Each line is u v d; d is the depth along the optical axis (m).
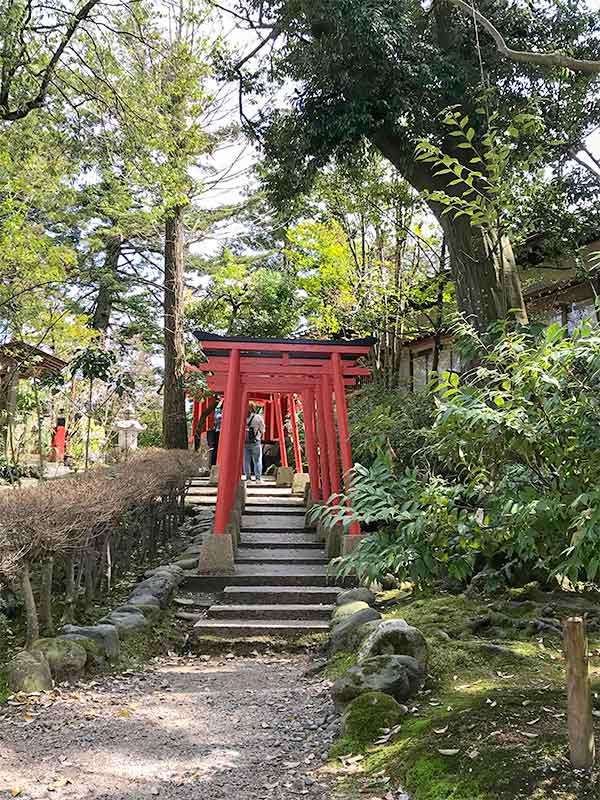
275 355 9.51
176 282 17.81
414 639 4.93
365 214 13.59
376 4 8.43
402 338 14.07
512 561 6.58
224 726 4.63
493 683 4.74
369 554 3.78
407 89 8.46
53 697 5.07
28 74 11.05
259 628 7.07
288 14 9.48
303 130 9.31
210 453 17.25
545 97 8.62
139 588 7.79
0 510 5.21
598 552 2.99
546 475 3.35
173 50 13.02
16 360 14.35
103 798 3.52
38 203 12.79
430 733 3.78
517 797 2.96
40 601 6.36
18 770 3.83
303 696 5.33
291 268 21.25
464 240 8.66
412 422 8.73
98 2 10.55
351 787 3.52
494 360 3.64
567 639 3.18
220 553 8.66
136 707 5.02
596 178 9.63
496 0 9.17
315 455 12.27
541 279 11.20
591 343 3.00
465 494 3.73
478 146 8.60
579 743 3.11
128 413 19.77
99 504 6.24
